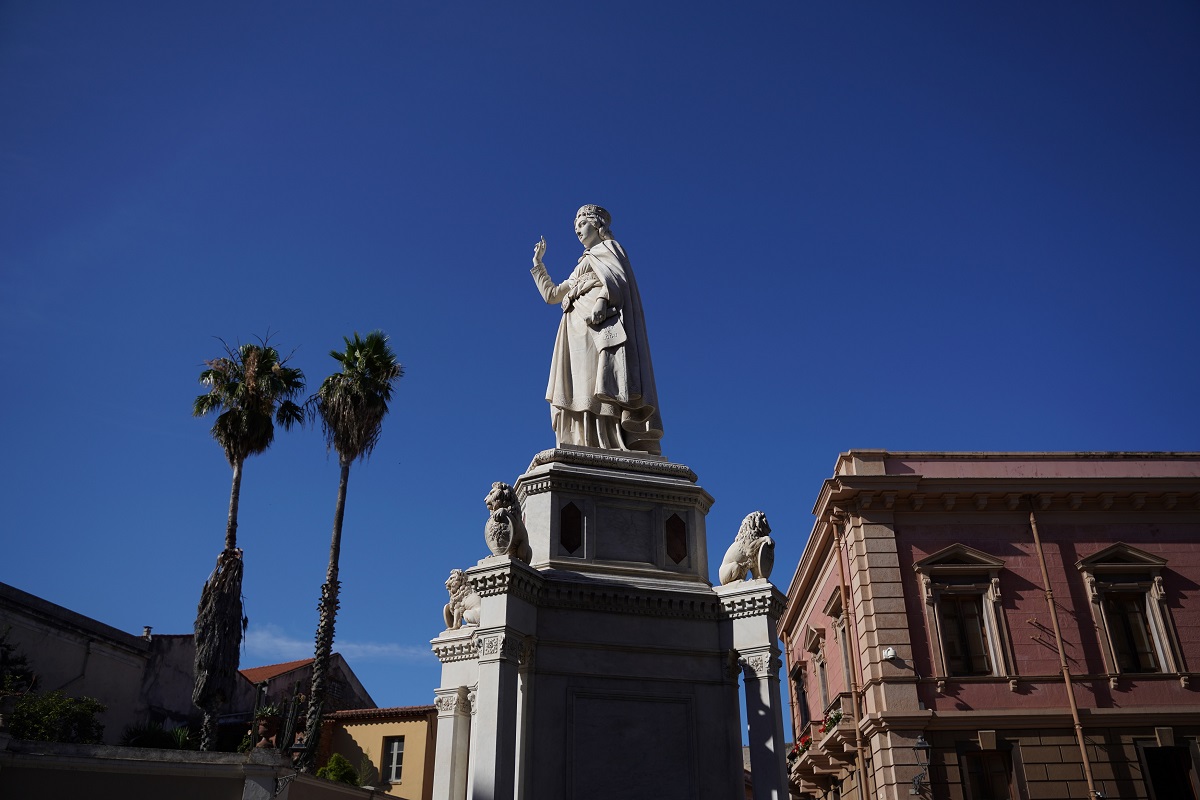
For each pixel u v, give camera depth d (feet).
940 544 103.09
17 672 116.78
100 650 129.29
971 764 94.02
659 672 62.54
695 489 69.67
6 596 116.98
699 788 60.18
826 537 114.01
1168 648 98.89
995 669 97.76
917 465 106.73
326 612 104.06
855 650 102.68
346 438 111.24
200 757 58.08
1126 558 102.83
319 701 99.91
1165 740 93.81
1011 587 100.94
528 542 65.62
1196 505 105.19
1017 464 107.76
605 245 79.61
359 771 134.62
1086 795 92.22
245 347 123.13
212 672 107.14
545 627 61.41
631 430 73.67
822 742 108.47
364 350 115.34
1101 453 109.29
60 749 57.62
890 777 92.58
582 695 60.64
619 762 59.62
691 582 66.69
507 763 54.70
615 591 62.90
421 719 136.15
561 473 67.10
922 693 96.32
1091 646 98.78
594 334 74.49
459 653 72.64
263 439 119.96
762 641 62.44
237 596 112.37
